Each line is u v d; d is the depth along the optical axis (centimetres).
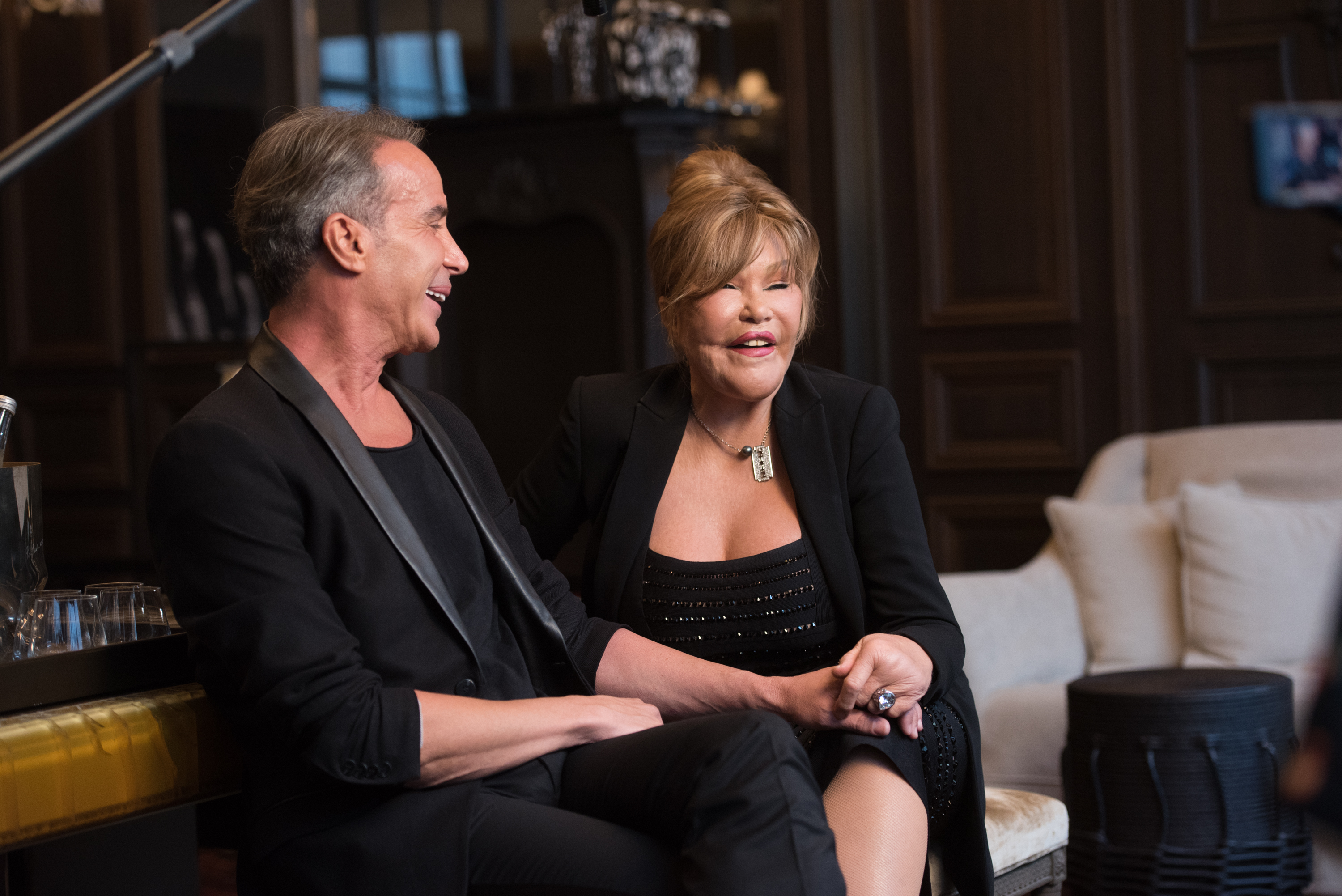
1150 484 381
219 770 157
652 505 196
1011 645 338
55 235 616
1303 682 309
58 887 151
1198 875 259
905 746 169
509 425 509
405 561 157
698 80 727
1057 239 471
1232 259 452
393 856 146
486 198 503
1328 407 443
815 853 137
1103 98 464
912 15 484
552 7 705
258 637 141
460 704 149
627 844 144
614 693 177
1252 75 446
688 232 186
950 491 492
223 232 604
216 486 146
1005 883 202
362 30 667
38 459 623
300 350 163
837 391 196
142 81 208
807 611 188
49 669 147
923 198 488
